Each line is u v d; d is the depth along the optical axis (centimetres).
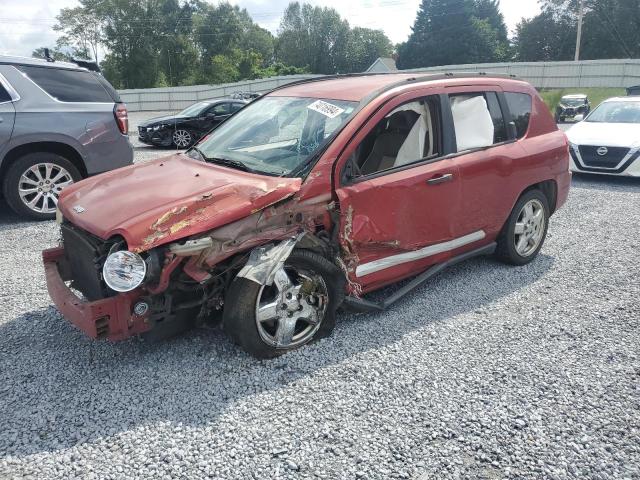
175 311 326
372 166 386
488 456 267
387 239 388
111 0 6931
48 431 280
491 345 374
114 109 741
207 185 341
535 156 502
